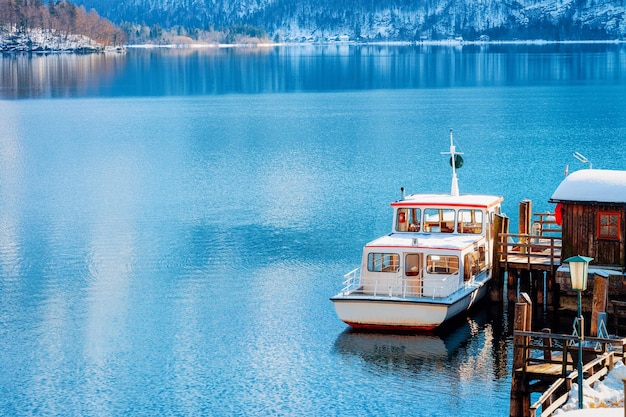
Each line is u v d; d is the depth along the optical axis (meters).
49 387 45.78
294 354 48.41
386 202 87.31
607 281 46.16
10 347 51.12
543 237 52.19
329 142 137.38
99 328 53.84
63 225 81.94
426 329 49.22
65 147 141.62
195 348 50.06
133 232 78.00
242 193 94.88
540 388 36.06
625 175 50.41
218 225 79.69
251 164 115.94
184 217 83.69
